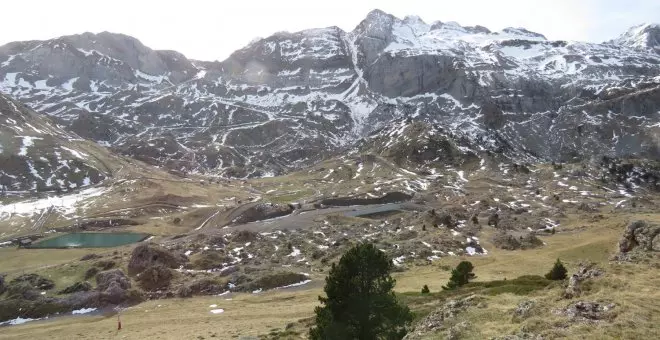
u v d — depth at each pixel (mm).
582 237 151375
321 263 134625
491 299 43844
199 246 149875
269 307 95875
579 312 31547
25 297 108938
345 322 38594
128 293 110375
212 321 86375
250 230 169125
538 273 108875
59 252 160500
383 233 164375
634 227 72062
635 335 26469
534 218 187000
